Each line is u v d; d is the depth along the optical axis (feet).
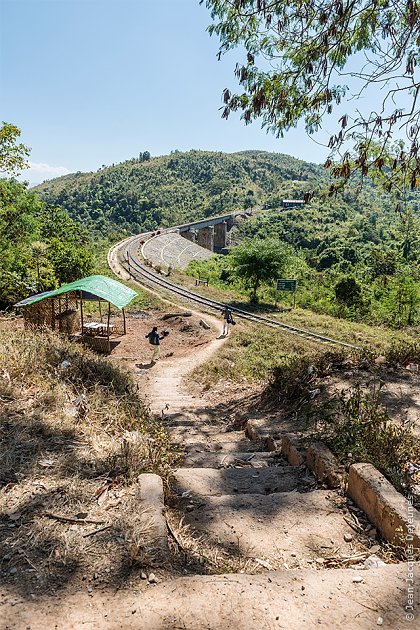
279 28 19.53
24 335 21.61
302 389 21.99
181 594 6.30
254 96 19.62
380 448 11.69
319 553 8.41
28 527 7.86
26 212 90.17
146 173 604.49
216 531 9.18
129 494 9.15
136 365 48.70
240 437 21.09
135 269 134.00
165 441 13.05
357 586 6.56
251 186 535.60
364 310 95.40
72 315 60.49
